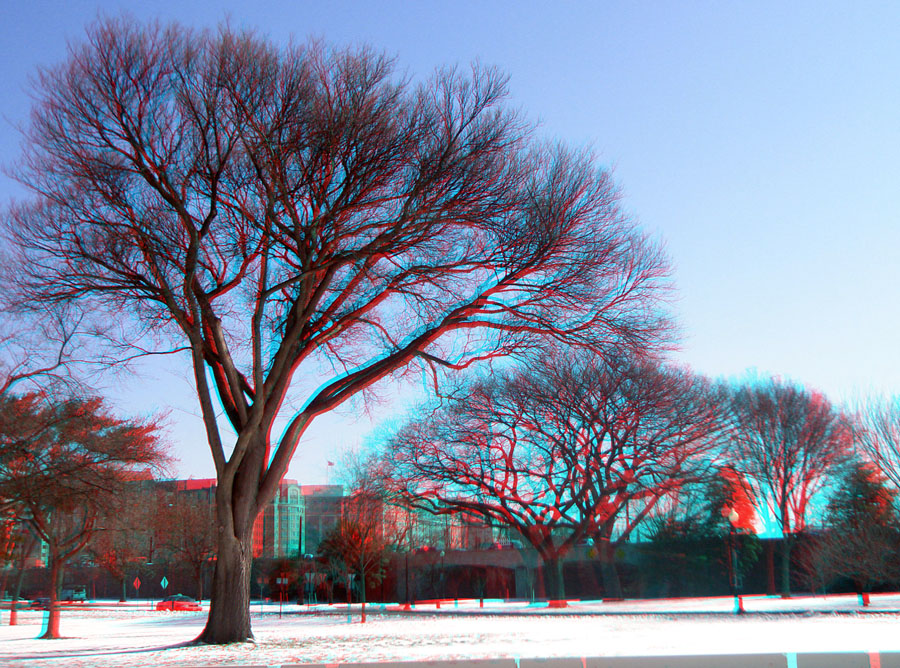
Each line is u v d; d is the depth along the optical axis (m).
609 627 26.39
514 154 20.83
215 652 17.78
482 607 49.84
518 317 22.42
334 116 19.17
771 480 54.34
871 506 46.91
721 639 18.36
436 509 53.31
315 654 16.38
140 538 75.50
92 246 20.03
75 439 31.31
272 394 21.25
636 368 43.53
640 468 49.59
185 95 18.69
